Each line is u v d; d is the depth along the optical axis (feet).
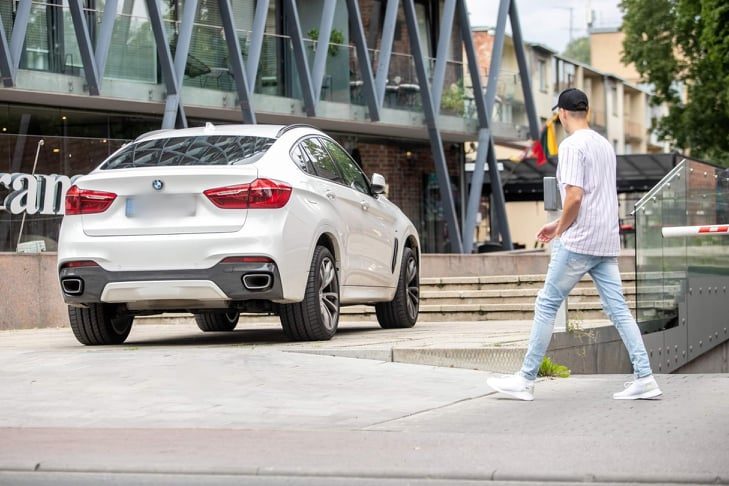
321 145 51.44
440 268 101.50
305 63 113.60
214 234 44.37
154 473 25.80
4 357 43.62
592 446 27.53
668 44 245.86
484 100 139.03
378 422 31.81
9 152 79.56
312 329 46.91
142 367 40.65
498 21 140.05
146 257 44.80
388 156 140.26
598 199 35.29
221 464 26.16
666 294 63.87
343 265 49.85
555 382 40.04
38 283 69.36
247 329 63.10
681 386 38.58
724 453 26.58
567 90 35.94
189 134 48.88
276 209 44.57
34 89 93.25
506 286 81.76
